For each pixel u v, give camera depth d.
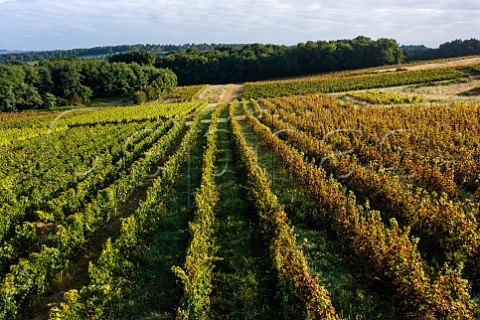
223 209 14.08
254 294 8.77
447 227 9.66
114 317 8.31
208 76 107.12
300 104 42.03
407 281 7.55
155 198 13.88
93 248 12.10
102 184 16.83
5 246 10.57
